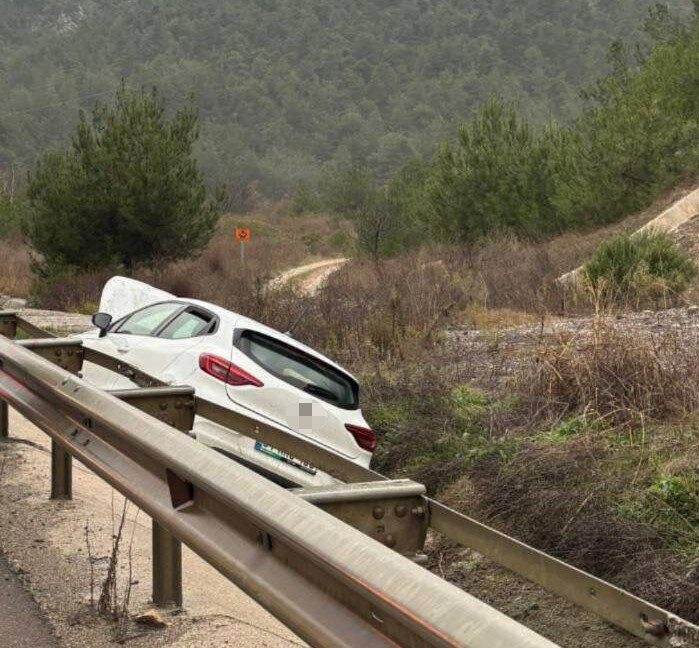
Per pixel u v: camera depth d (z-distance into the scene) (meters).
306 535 3.09
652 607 3.19
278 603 3.19
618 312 15.98
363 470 4.84
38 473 6.70
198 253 34.16
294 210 104.44
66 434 5.38
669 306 17.41
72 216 29.83
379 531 3.97
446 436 9.26
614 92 37.19
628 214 33.22
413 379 11.19
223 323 8.16
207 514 3.84
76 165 30.30
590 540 6.75
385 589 2.69
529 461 8.03
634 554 6.52
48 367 5.82
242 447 7.56
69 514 5.84
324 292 17.11
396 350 13.20
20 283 36.38
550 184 36.59
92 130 30.66
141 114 30.64
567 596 3.49
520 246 32.28
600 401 9.15
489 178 37.72
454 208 38.38
